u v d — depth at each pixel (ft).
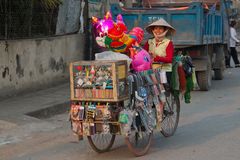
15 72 41.14
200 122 32.58
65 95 42.19
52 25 51.42
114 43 23.91
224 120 33.06
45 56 46.19
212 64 53.31
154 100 25.03
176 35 45.11
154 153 24.71
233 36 69.51
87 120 22.91
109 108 22.44
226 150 24.88
